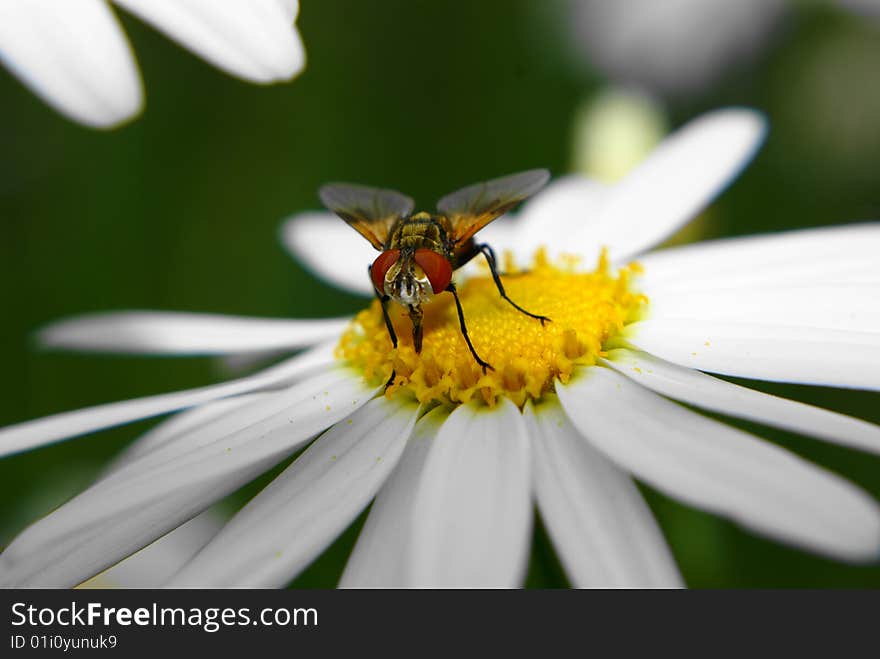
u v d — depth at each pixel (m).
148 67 0.16
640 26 0.17
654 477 0.11
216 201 0.16
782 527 0.10
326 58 0.16
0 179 0.16
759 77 0.16
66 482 0.15
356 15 0.16
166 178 0.16
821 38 0.16
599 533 0.11
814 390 0.14
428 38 0.16
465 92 0.16
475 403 0.12
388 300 0.12
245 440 0.12
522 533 0.11
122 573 0.14
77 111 0.11
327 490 0.11
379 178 0.16
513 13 0.16
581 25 0.17
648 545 0.11
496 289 0.12
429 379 0.12
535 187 0.12
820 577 0.14
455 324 0.12
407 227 0.12
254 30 0.11
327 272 0.14
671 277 0.13
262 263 0.16
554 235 0.14
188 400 0.12
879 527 0.10
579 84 0.16
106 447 0.15
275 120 0.16
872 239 0.13
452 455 0.11
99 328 0.13
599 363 0.12
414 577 0.11
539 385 0.12
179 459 0.12
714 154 0.14
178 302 0.16
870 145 0.16
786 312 0.12
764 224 0.16
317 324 0.13
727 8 0.17
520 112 0.16
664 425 0.11
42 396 0.15
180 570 0.11
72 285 0.16
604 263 0.13
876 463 0.14
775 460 0.11
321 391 0.12
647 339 0.12
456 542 0.11
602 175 0.15
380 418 0.12
